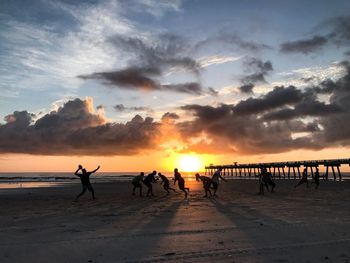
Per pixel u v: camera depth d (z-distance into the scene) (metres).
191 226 9.72
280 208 14.13
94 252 6.75
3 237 8.40
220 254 6.44
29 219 11.78
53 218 12.01
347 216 11.27
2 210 14.88
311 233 8.24
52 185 45.50
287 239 7.63
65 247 7.18
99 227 9.85
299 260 5.98
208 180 21.58
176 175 21.30
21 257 6.45
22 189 34.00
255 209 13.91
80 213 13.48
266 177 24.58
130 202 18.34
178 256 6.34
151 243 7.49
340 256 6.19
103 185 42.38
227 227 9.39
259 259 6.07
